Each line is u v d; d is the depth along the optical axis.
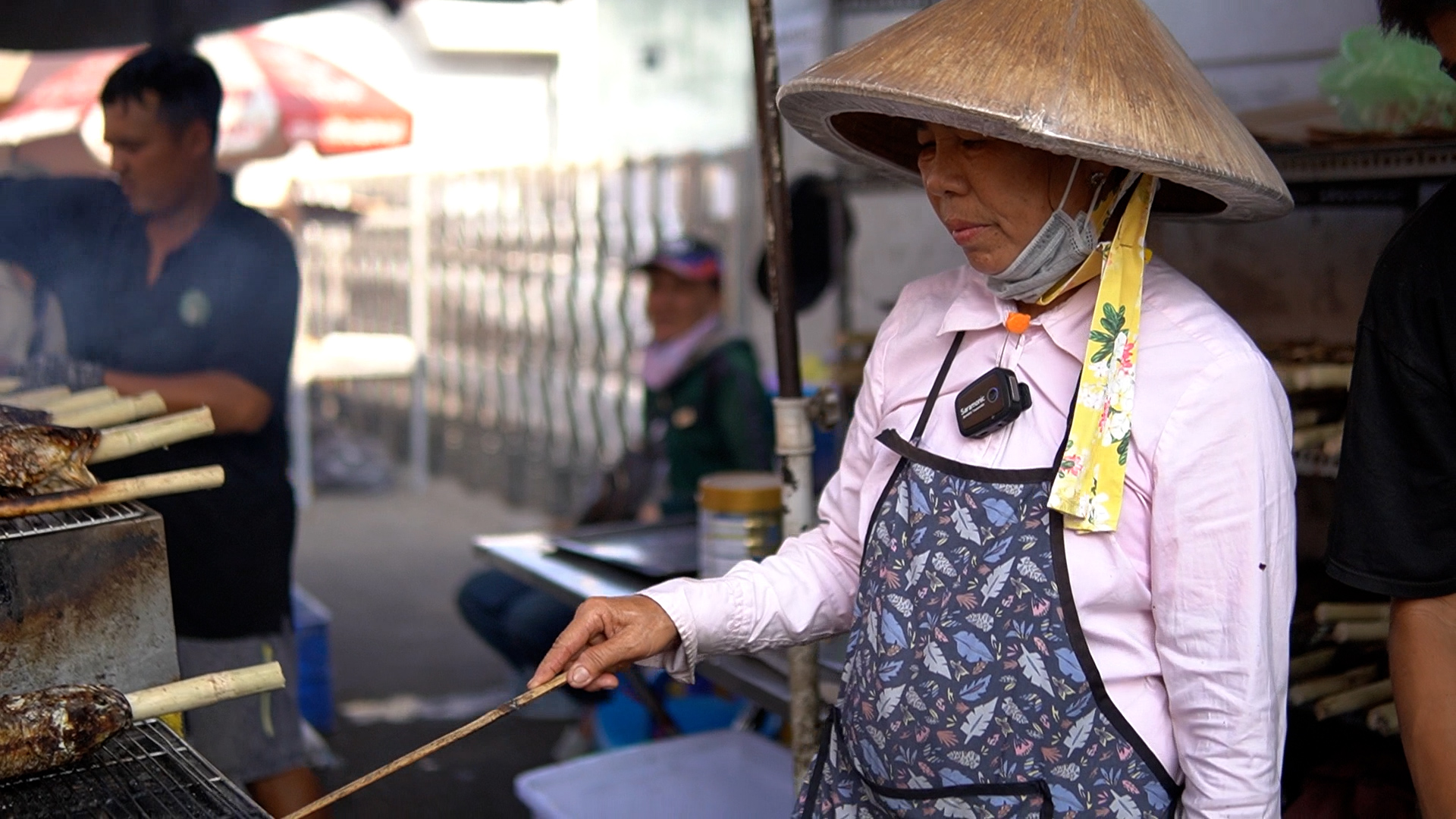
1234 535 1.21
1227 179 1.23
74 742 1.32
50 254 2.31
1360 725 1.84
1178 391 1.25
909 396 1.45
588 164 5.89
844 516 1.56
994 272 1.34
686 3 5.41
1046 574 1.28
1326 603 1.87
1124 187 1.31
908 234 3.58
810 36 4.16
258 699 2.38
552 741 3.83
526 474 6.73
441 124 5.71
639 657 1.46
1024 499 1.31
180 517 2.26
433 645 4.70
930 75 1.24
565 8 5.76
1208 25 2.46
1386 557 1.31
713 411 3.35
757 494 2.18
